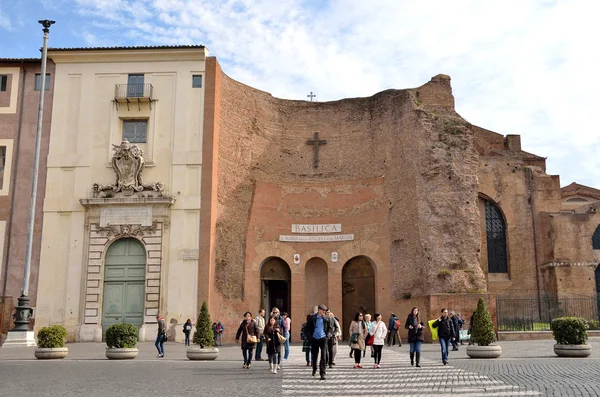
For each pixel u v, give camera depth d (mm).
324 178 42125
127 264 36125
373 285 40469
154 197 36031
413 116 39312
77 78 38438
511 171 50500
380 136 41594
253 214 39906
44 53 31125
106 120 37781
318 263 41188
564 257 47500
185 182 36688
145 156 37312
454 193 37781
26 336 28703
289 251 40406
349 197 41406
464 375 17062
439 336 20812
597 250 48844
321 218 41281
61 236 36375
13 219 37000
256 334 20375
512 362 21109
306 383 15719
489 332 23375
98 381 15930
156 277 35438
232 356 25953
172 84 38062
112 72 38344
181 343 33938
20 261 36438
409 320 21328
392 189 39906
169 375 17594
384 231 39594
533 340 34531
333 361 21016
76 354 26344
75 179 37062
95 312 35250
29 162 37719
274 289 41625
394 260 38625
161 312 34938
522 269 48938
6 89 38750
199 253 35656
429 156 38156
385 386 14891
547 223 48906
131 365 20922
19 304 29000
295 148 42844
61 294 35594
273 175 41656
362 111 42781
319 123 43312
